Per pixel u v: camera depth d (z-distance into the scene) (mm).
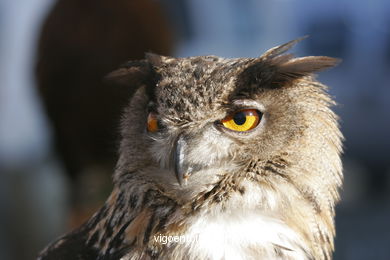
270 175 2471
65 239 2502
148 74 2492
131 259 2459
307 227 2469
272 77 2475
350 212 4699
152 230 2461
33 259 2844
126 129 2506
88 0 2543
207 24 4242
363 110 5281
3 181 2846
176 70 2480
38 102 2611
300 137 2471
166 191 2475
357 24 5113
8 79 2865
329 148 2482
